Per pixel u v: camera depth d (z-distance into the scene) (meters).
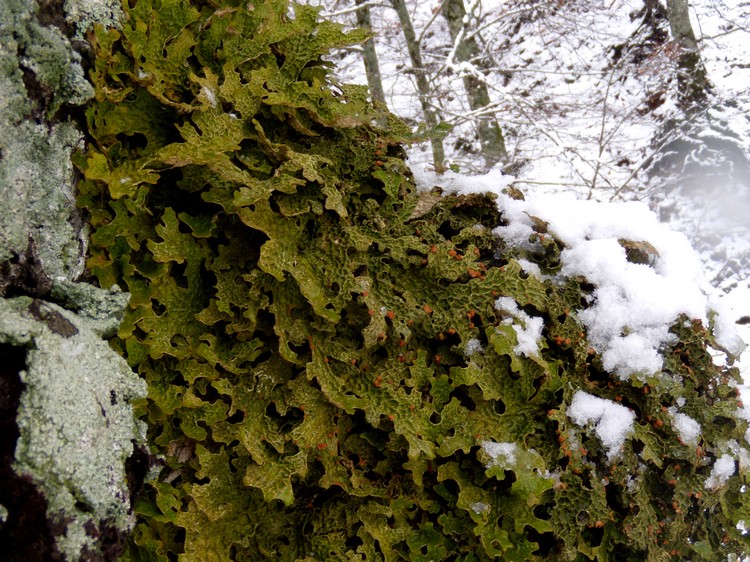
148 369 0.29
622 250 0.36
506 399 0.33
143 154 0.29
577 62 1.84
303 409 0.31
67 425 0.23
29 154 0.26
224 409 0.30
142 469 0.27
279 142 0.33
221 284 0.30
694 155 1.40
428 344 0.34
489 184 0.37
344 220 0.32
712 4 1.67
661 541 0.34
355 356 0.32
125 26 0.28
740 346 0.37
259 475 0.29
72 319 0.25
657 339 0.35
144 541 0.28
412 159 1.47
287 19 0.33
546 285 0.35
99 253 0.28
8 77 0.25
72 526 0.23
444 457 0.33
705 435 0.35
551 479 0.32
